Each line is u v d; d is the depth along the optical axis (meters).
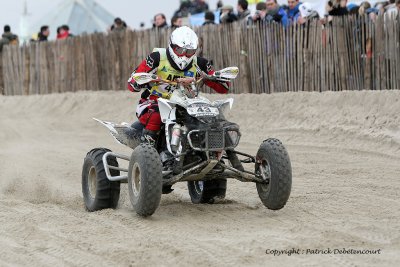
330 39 25.59
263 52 27.91
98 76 37.34
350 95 24.44
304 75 26.55
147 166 13.16
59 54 39.81
